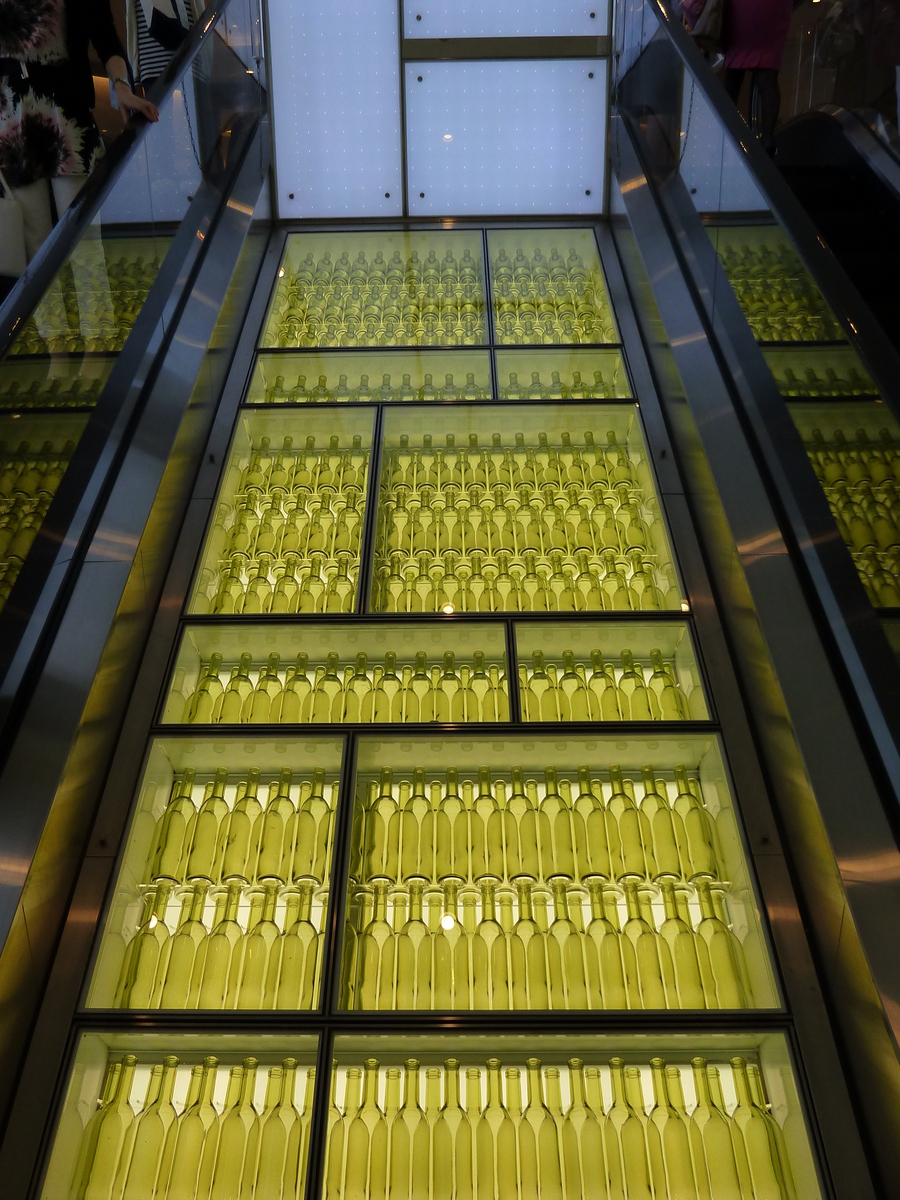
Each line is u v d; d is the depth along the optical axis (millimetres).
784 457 3246
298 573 4648
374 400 5586
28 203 3848
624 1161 2838
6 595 2678
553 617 4285
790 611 3072
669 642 4328
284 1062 2998
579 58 7285
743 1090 2975
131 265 3908
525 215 7406
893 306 4129
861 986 2820
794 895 3283
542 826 3680
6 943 2602
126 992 3172
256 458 5348
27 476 2842
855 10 5230
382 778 3844
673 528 4652
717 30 5055
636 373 5730
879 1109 2701
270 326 6301
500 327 6387
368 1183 2775
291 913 3373
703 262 4441
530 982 3215
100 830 3449
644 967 3256
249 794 3736
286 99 7367
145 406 3762
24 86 3766
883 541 2736
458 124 7395
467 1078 3012
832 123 5160
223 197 5590
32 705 2686
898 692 2549
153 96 4430
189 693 4164
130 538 3352
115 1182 2791
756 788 3586
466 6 7340
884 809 2520
